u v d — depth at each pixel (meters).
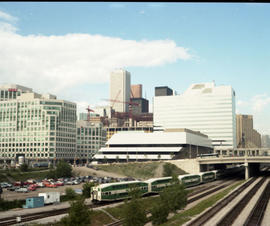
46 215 66.75
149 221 66.38
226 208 69.38
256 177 170.12
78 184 132.62
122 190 88.94
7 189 111.81
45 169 168.75
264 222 55.41
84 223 53.53
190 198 97.19
